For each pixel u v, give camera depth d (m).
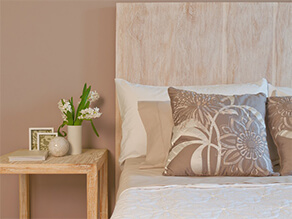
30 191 2.40
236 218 0.93
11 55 2.37
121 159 2.01
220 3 2.30
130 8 2.29
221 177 1.48
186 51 2.31
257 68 2.32
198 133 1.54
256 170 1.49
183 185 1.27
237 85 2.08
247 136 1.53
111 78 2.39
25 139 2.39
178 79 2.31
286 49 2.32
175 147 1.56
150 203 1.06
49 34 2.38
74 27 2.38
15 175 2.40
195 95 1.69
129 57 2.29
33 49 2.38
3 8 2.36
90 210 1.80
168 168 1.52
